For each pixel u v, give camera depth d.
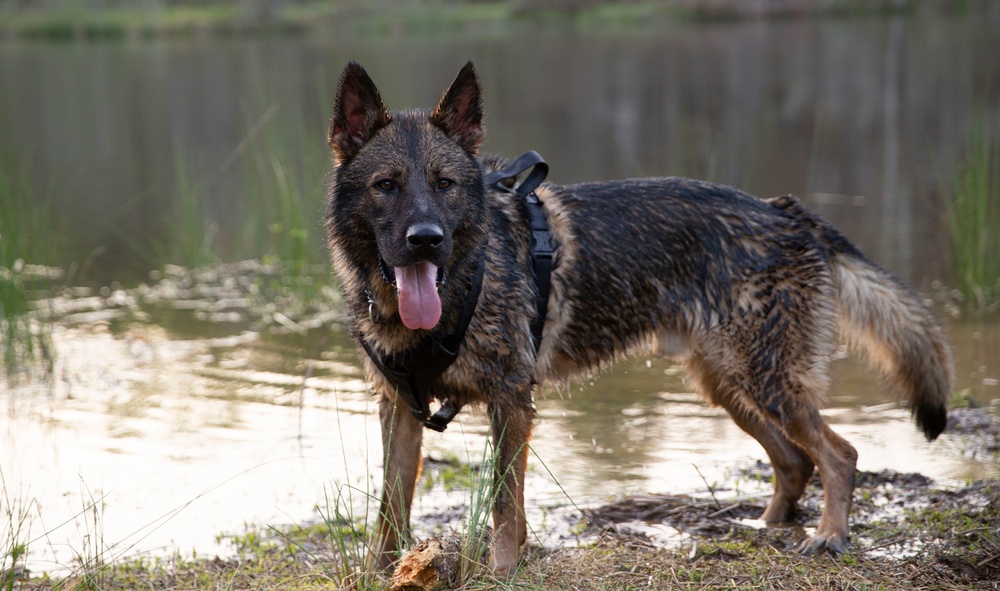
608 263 4.80
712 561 4.45
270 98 17.38
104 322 8.68
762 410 4.88
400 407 4.59
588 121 17.95
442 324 4.30
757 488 5.45
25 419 6.53
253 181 10.91
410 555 4.08
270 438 6.21
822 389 4.86
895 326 5.13
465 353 4.37
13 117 20.12
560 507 5.23
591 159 14.52
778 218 4.96
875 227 10.65
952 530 4.62
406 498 4.59
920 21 32.53
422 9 39.34
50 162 15.82
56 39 34.47
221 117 19.09
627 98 20.48
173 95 21.81
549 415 6.50
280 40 32.38
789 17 35.94
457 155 4.30
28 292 9.55
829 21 34.16
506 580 4.14
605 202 4.90
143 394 6.98
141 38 34.06
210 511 5.25
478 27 36.59
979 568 4.20
